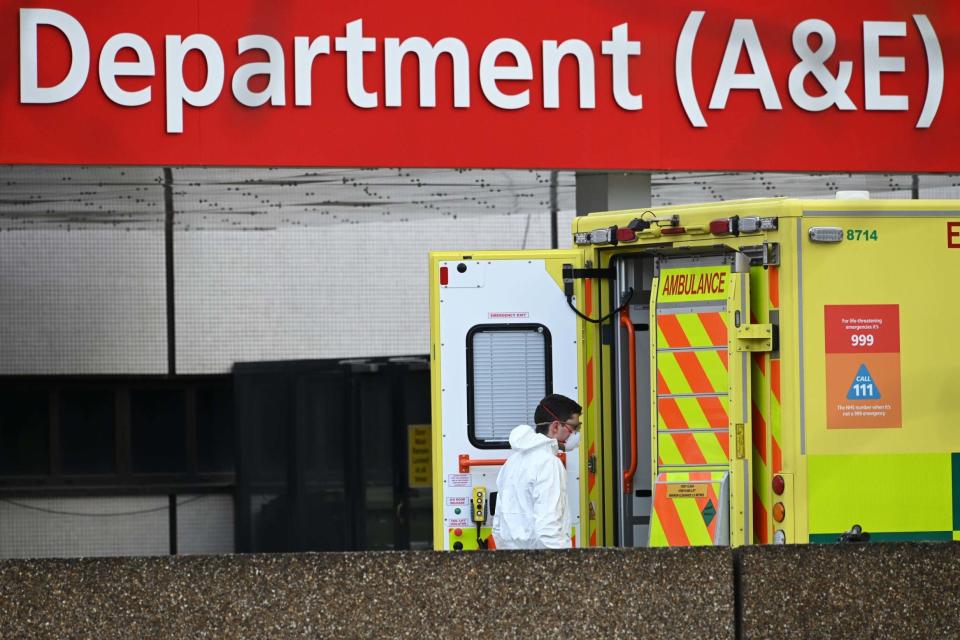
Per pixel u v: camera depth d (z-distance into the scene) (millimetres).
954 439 28000
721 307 28234
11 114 35125
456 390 31766
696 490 28188
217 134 35781
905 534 27734
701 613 19906
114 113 35438
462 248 47344
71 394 46750
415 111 36531
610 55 37219
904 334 27891
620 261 31547
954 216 28172
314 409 46500
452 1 36625
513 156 36844
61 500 46906
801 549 20016
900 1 38406
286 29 36031
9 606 19656
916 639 20125
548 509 27500
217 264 46594
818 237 27531
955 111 38625
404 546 45906
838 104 38125
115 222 45656
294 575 19781
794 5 37969
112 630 19672
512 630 19812
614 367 31859
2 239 45938
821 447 27484
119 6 35406
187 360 46531
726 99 37656
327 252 46844
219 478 47094
